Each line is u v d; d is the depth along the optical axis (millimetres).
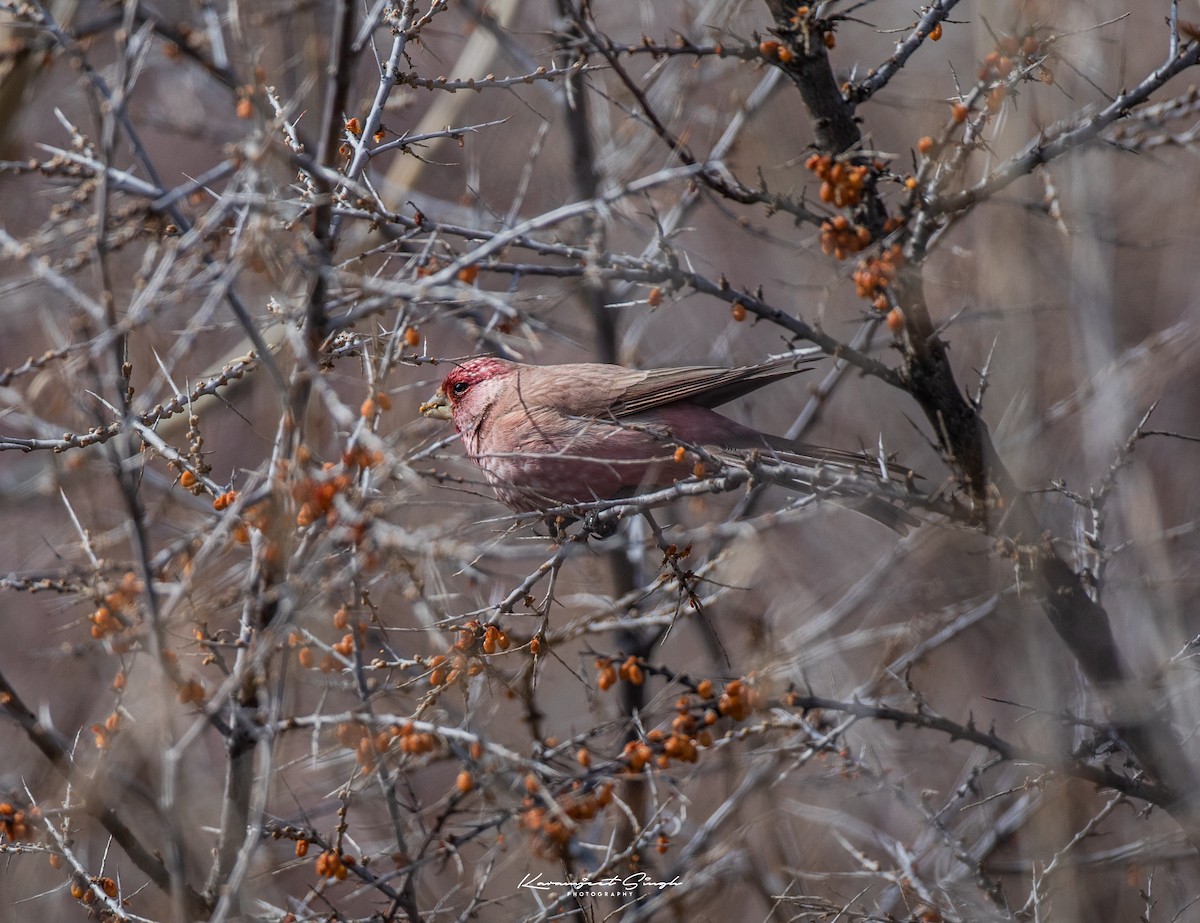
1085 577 9727
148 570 6867
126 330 6672
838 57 16047
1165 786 9297
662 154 15867
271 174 7000
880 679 12273
